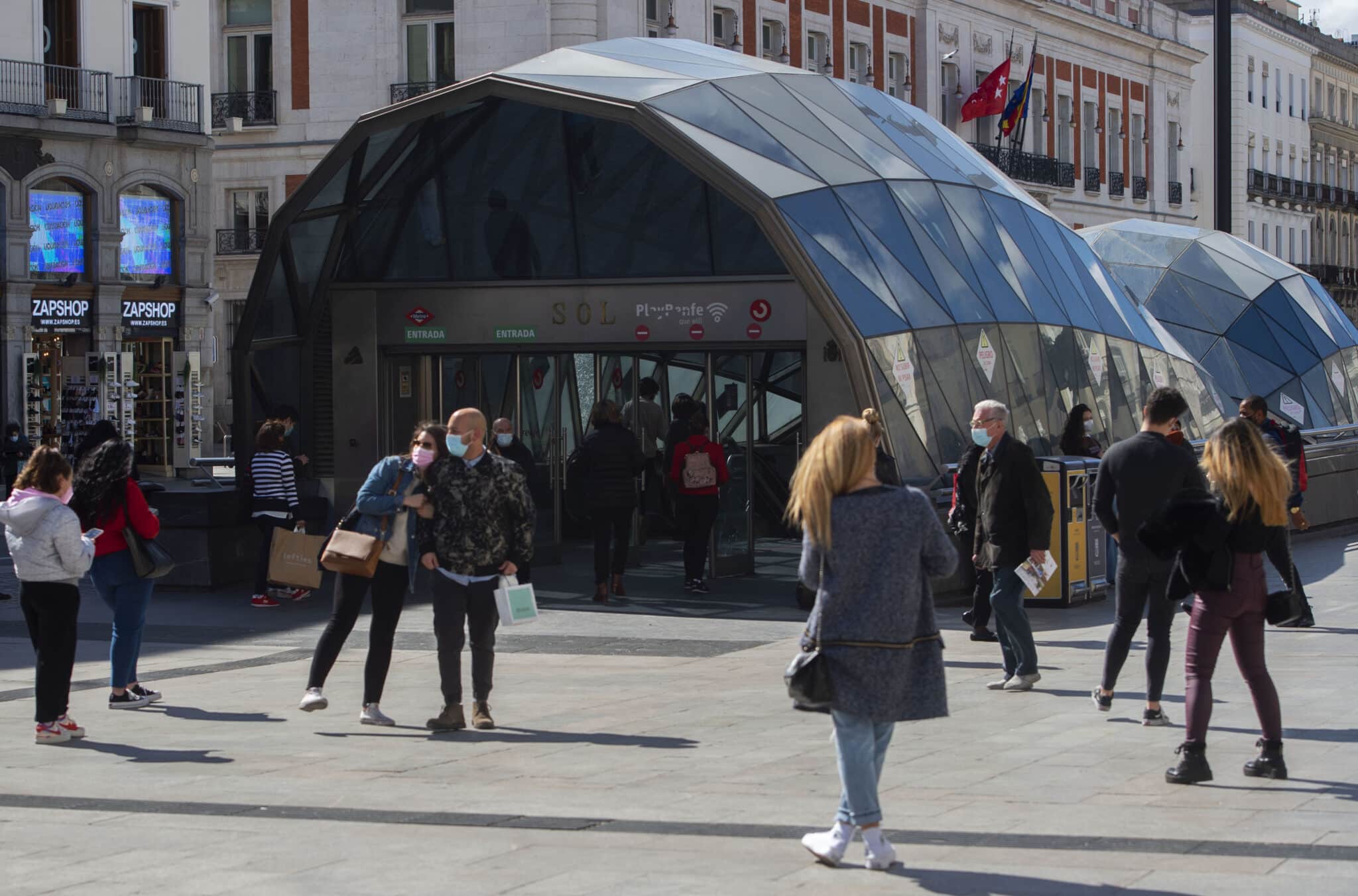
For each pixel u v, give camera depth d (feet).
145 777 28.14
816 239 55.42
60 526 31.55
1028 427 64.03
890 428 54.60
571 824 23.86
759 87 62.90
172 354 140.36
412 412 64.95
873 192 61.11
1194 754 26.32
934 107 185.06
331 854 22.13
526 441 65.00
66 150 130.93
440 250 63.05
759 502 71.92
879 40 176.96
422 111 57.26
